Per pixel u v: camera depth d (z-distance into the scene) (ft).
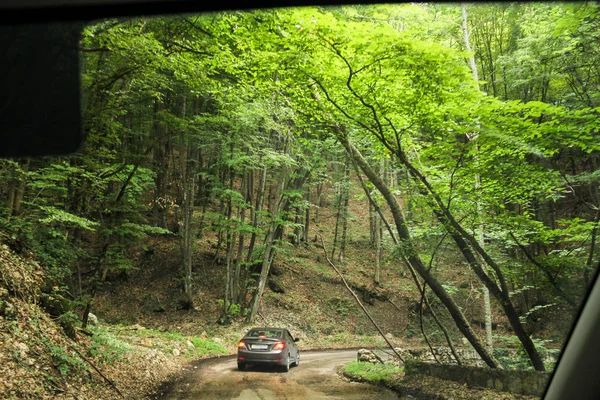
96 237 73.67
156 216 89.56
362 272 106.42
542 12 40.63
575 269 30.89
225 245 94.99
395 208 37.42
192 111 66.85
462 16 46.78
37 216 34.86
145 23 32.63
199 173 72.79
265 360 41.24
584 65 39.50
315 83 33.17
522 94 52.08
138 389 29.09
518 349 41.63
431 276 37.19
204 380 35.58
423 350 50.62
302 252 108.17
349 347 76.69
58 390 22.56
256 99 41.98
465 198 33.24
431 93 28.78
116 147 48.42
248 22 28.73
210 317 76.02
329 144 63.26
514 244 35.09
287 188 81.71
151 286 80.28
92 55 32.12
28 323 27.07
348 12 31.89
